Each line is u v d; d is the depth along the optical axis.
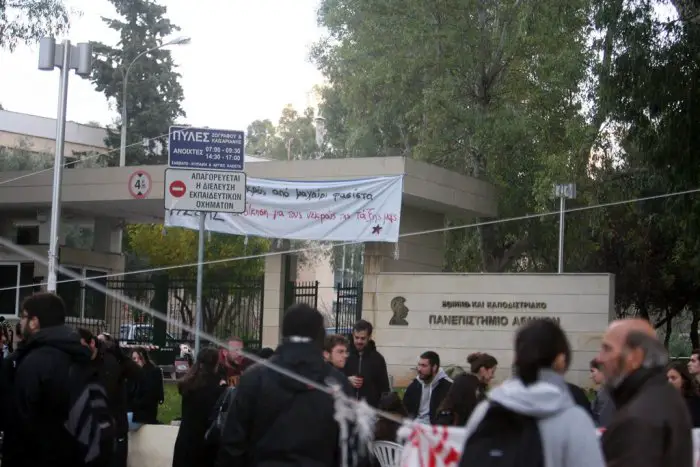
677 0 20.38
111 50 50.53
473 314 21.64
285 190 22.78
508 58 27.98
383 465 8.07
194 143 12.67
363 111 33.62
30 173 25.55
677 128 19.78
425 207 24.33
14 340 25.27
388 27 29.69
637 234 33.84
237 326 24.88
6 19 27.41
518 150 29.03
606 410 7.90
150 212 27.02
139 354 12.62
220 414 8.71
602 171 27.22
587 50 26.22
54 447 5.97
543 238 29.94
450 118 28.64
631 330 4.68
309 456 5.79
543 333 4.25
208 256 38.84
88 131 61.41
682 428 4.46
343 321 23.38
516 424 4.09
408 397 10.59
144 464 12.22
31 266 27.16
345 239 22.25
